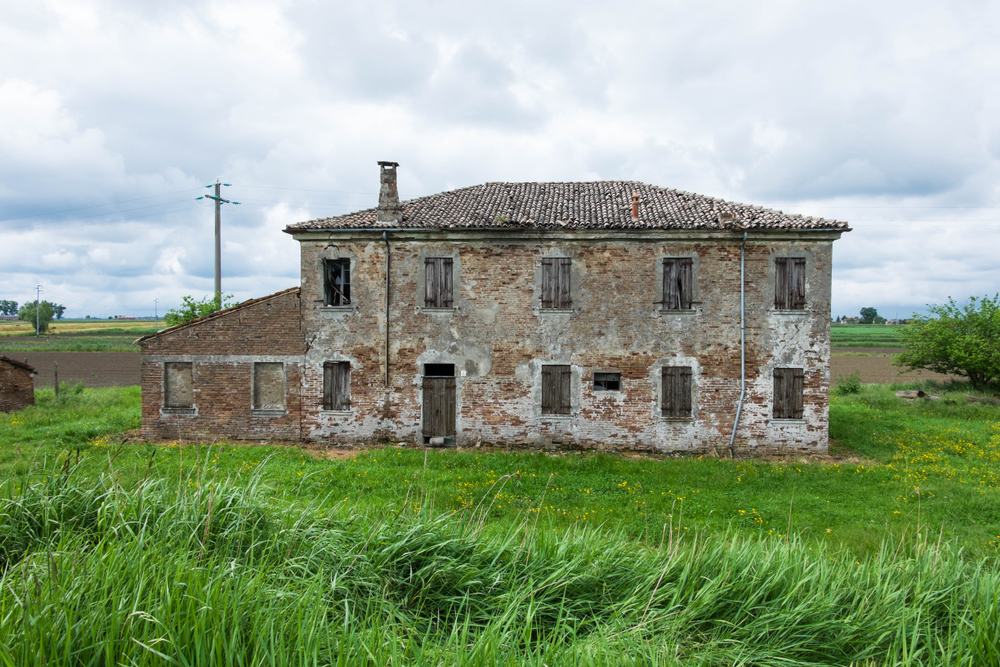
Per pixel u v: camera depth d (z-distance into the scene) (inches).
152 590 170.4
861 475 527.5
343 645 168.7
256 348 685.9
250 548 218.7
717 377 646.5
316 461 572.1
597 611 229.6
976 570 251.3
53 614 156.5
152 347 688.4
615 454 639.1
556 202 733.3
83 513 244.1
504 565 247.9
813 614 222.5
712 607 226.1
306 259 681.6
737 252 642.2
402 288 674.2
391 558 240.5
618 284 654.5
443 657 175.9
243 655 153.9
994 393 1006.4
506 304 665.6
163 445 644.1
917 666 196.1
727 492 481.7
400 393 676.7
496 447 665.6
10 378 868.0
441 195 781.9
